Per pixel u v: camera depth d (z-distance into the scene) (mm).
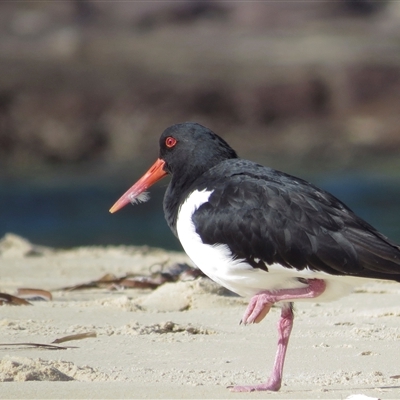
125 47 51219
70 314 8875
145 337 7855
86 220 25672
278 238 6285
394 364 6922
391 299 9742
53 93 42656
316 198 6430
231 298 9523
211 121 43438
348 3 62344
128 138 41406
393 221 24766
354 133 43312
